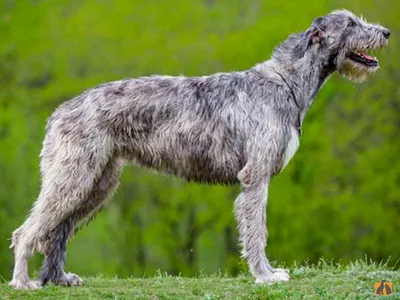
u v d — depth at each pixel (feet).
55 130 26.00
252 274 26.94
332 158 62.64
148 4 62.90
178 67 60.49
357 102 62.03
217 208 63.00
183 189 62.64
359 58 27.43
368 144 63.36
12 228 60.64
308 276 27.37
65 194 25.59
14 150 60.70
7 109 61.21
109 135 26.13
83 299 24.00
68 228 26.50
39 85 62.54
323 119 62.59
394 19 61.41
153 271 63.62
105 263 63.82
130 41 61.21
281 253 63.72
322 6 61.72
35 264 54.90
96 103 26.09
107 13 62.54
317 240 63.87
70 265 63.87
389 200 63.46
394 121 62.75
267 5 62.49
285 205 63.26
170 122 26.48
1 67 61.98
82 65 61.82
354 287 24.93
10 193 60.80
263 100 26.37
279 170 26.68
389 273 27.58
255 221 26.02
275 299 23.24
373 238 64.28
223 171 26.76
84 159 25.70
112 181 27.14
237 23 63.52
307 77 26.91
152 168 27.12
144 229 63.57
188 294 24.95
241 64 60.39
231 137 26.43
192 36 61.46
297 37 27.20
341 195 63.10
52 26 62.18
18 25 62.03
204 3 65.77
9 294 24.64
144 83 26.76
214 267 65.51
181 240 64.13
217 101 26.58
